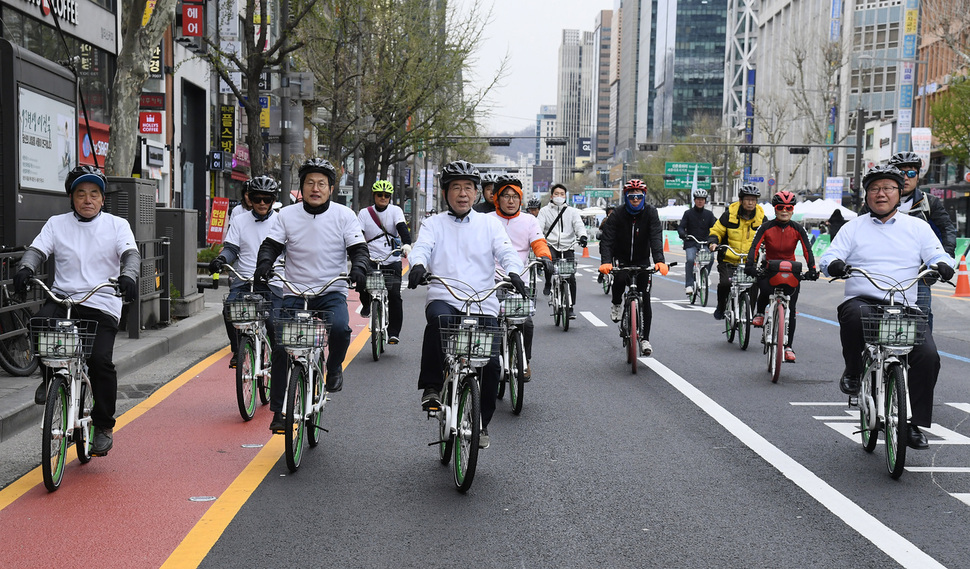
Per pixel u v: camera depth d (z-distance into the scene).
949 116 44.59
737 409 8.35
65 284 6.13
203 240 32.28
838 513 5.32
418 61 33.28
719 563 4.52
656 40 194.38
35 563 4.48
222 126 34.03
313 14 28.19
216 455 6.56
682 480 6.02
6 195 9.17
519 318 6.20
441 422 6.11
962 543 4.81
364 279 6.61
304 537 4.85
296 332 5.92
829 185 56.12
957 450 6.85
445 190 6.15
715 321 15.73
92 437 6.32
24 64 9.43
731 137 116.19
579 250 54.31
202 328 12.73
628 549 4.71
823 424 7.75
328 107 32.78
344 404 8.45
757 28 113.94
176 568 4.40
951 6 40.00
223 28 30.86
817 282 25.47
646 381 9.83
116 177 11.15
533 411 8.26
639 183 10.27
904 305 6.48
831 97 63.16
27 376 8.86
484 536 4.89
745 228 13.23
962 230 58.22
